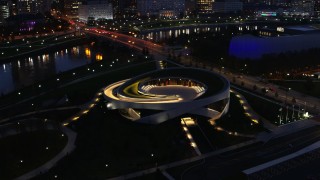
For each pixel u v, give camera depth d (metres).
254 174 164.00
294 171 166.25
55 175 168.38
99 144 198.00
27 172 171.62
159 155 185.50
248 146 196.12
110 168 174.38
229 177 165.25
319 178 160.38
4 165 177.62
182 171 171.62
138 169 173.50
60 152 190.12
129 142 199.12
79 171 171.88
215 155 186.62
